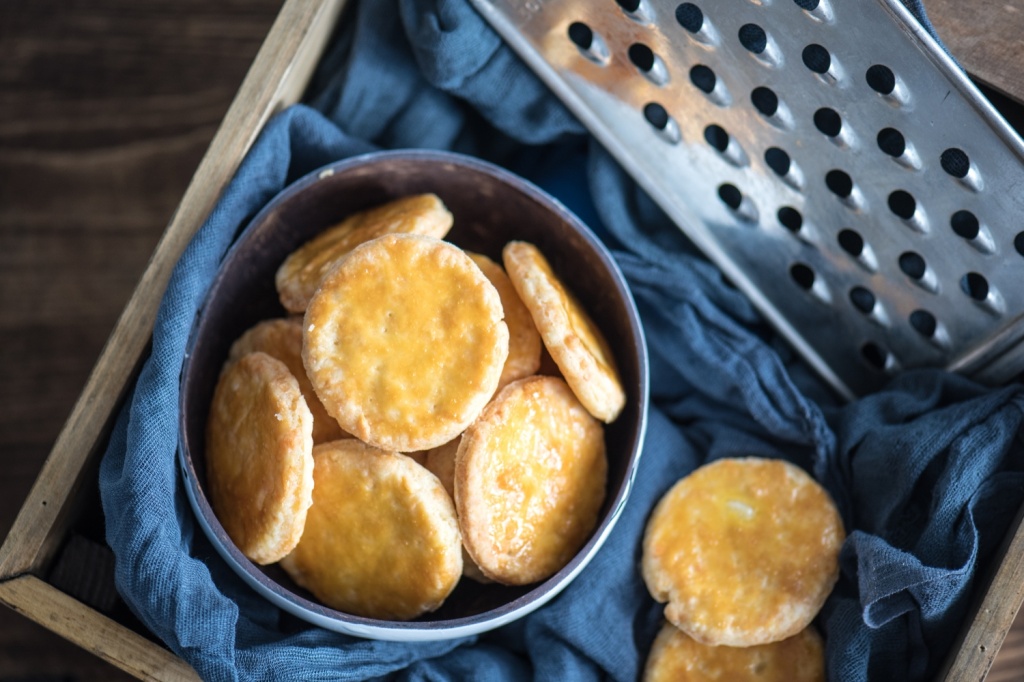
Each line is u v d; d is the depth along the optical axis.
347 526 0.42
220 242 0.43
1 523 0.56
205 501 0.41
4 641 0.54
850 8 0.39
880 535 0.44
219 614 0.40
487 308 0.42
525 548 0.43
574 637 0.45
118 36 0.59
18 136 0.58
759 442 0.47
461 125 0.49
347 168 0.44
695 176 0.46
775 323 0.48
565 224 0.44
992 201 0.41
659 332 0.48
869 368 0.48
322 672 0.42
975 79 0.45
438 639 0.41
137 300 0.43
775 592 0.45
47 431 0.57
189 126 0.58
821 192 0.44
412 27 0.46
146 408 0.41
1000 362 0.45
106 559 0.44
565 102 0.46
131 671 0.41
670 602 0.45
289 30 0.45
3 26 0.59
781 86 0.42
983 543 0.44
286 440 0.41
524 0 0.43
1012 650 0.48
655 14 0.42
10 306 0.58
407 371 0.41
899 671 0.44
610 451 0.45
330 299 0.42
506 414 0.42
